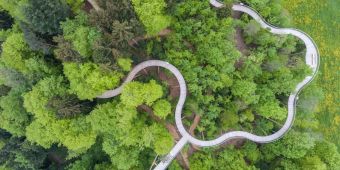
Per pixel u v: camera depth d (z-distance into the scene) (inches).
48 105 2085.4
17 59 2143.2
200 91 2294.5
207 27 2299.5
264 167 2516.0
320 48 2780.5
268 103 2379.4
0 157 2470.5
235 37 2438.5
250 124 2428.6
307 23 2775.6
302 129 2564.0
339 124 2805.1
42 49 2082.9
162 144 2148.1
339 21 2790.4
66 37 1973.4
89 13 2139.5
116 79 2066.9
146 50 2249.0
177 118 2346.2
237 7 2459.4
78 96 2092.8
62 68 2237.9
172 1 2076.8
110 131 2151.8
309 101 2485.2
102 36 1947.6
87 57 2041.1
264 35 2367.1
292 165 2423.7
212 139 2385.6
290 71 2460.6
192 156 2377.0
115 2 1911.9
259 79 2444.6
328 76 2790.4
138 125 2196.1
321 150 2464.3
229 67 2288.4
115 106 2155.5
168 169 2380.7
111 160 2324.1
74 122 2161.7
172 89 2332.7
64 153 2682.1
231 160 2386.8
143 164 2384.4
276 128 2476.6
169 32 2292.1
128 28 1855.3
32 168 2443.4
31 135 2214.6
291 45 2463.1
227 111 2325.3
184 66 2283.5
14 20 2311.8
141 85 2090.3
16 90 2261.3
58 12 1975.9
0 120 2317.9
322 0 2783.0
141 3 1999.3
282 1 2760.8
